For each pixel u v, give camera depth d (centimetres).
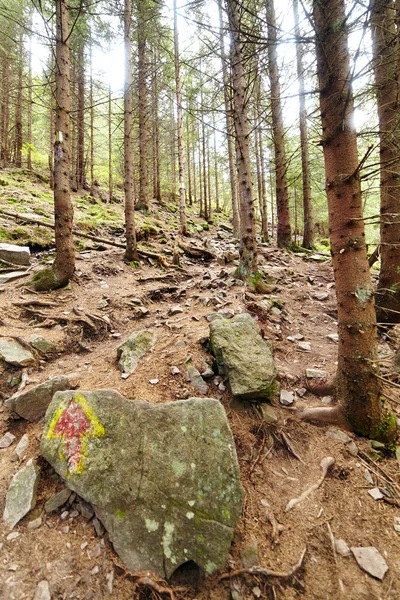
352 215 300
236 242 1354
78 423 265
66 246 636
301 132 1245
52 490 250
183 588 198
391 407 338
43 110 2223
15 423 319
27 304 545
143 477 236
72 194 1661
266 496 258
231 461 246
